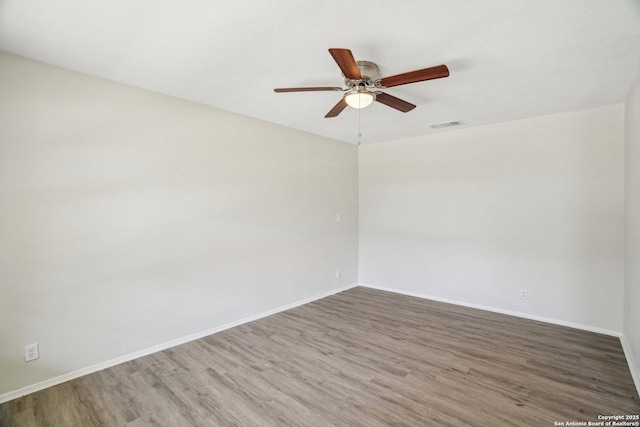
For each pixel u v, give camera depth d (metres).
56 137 2.39
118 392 2.31
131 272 2.79
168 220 3.03
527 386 2.33
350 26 1.85
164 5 1.66
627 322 2.93
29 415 2.06
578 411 2.04
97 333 2.61
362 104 2.36
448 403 2.15
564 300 3.54
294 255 4.29
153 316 2.94
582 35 1.93
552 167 3.58
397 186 4.90
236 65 2.36
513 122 3.82
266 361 2.77
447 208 4.39
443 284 4.47
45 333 2.36
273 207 4.00
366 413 2.05
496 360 2.74
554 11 1.70
